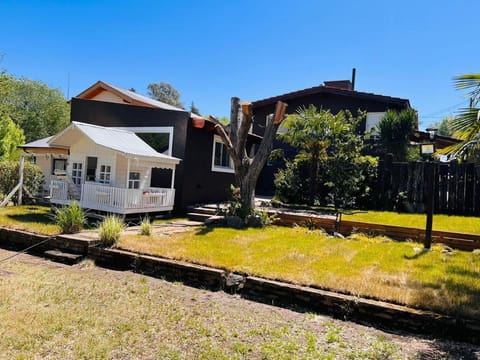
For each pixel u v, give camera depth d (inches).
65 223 308.7
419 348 145.6
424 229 311.1
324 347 143.3
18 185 482.9
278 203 479.5
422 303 169.9
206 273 221.9
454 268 229.0
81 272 240.5
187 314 172.4
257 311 181.9
